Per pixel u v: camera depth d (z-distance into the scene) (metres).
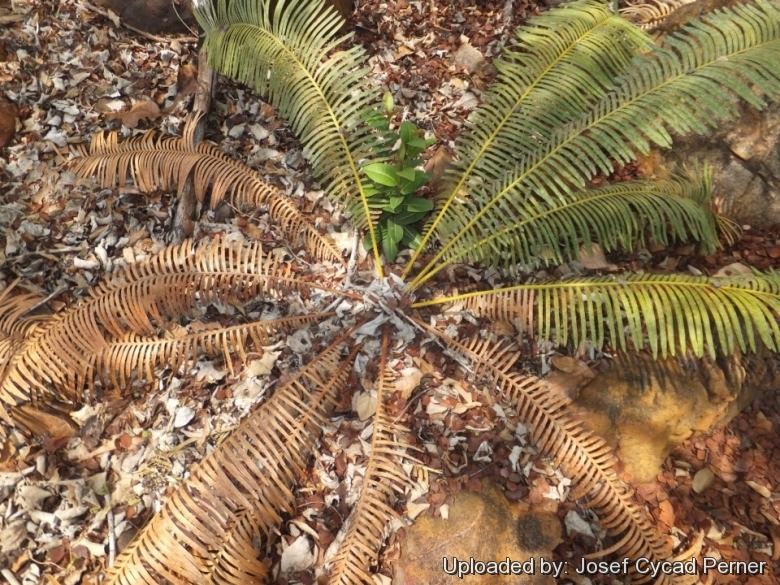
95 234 1.24
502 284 1.21
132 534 0.95
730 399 1.07
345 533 0.94
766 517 1.02
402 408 1.07
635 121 1.06
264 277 1.12
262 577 0.91
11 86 1.35
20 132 1.32
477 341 1.11
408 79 1.49
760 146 1.23
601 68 1.17
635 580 0.96
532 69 1.20
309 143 1.18
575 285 1.03
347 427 1.05
